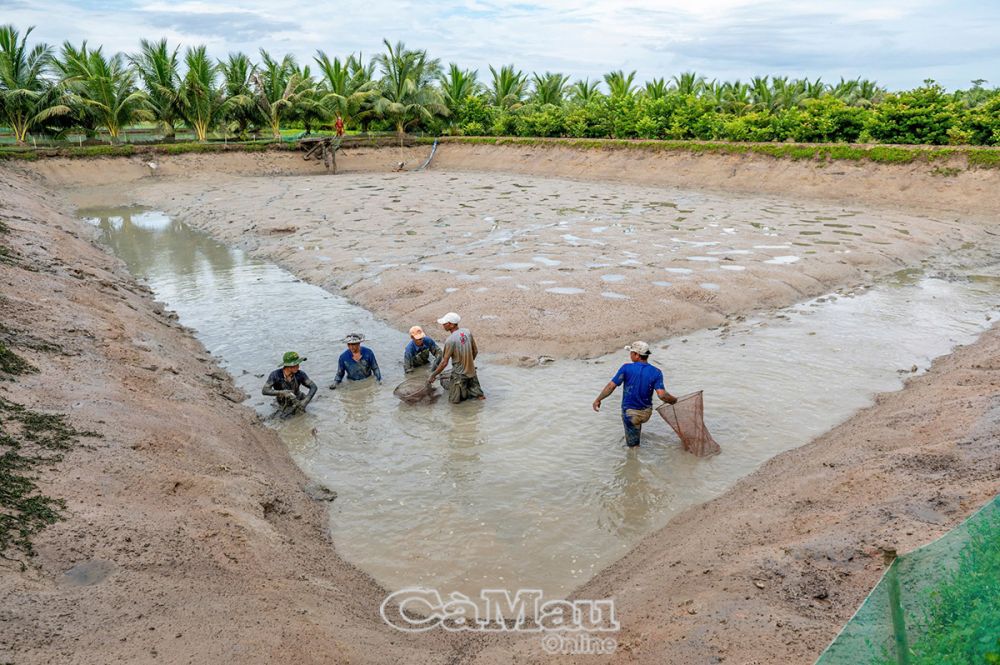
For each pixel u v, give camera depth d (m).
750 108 40.22
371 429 8.81
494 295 13.59
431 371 10.57
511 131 45.44
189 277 16.98
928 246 18.89
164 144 38.03
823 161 29.33
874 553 4.96
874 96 47.59
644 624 4.73
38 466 5.71
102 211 28.59
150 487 6.02
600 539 6.52
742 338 11.88
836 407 9.18
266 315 13.70
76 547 4.82
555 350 11.23
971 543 3.50
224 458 7.26
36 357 8.18
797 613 4.46
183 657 3.94
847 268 16.23
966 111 27.92
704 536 5.91
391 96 45.66
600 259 16.75
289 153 41.28
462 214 24.41
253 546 5.57
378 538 6.59
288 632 4.43
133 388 8.31
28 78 35.41
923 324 12.64
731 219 22.94
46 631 3.91
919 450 6.47
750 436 8.42
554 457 8.01
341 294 14.96
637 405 7.98
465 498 7.22
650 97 45.78
